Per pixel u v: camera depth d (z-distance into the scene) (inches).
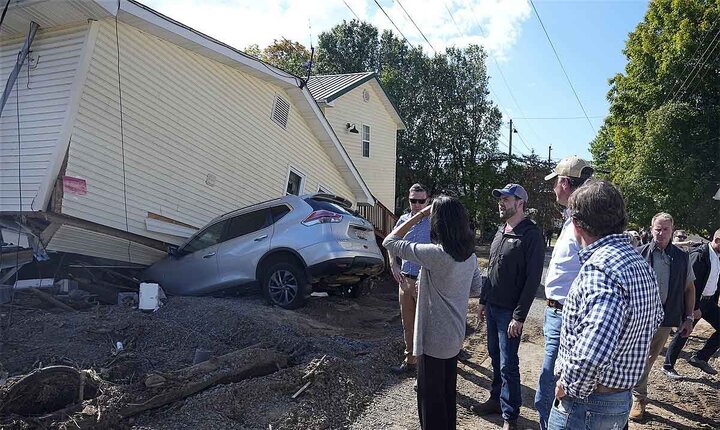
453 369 143.5
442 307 138.9
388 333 287.9
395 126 941.8
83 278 326.0
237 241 318.3
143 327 239.1
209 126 388.2
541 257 170.1
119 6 279.7
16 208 287.6
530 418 187.2
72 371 156.7
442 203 139.2
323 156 552.4
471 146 1402.6
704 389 232.2
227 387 172.9
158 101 341.4
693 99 949.2
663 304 193.9
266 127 454.0
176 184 361.4
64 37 288.5
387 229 679.1
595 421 93.7
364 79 808.9
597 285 91.0
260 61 410.0
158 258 366.3
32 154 287.4
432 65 1380.4
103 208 307.9
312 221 299.9
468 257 138.3
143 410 155.2
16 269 277.7
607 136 1391.5
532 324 339.6
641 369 92.8
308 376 189.0
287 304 297.7
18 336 216.4
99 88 298.7
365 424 173.6
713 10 908.6
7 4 263.3
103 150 305.6
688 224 890.7
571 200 101.9
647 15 1026.1
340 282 330.6
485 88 1423.5
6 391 145.3
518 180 1016.2
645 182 911.7
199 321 257.9
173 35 327.9
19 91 295.6
